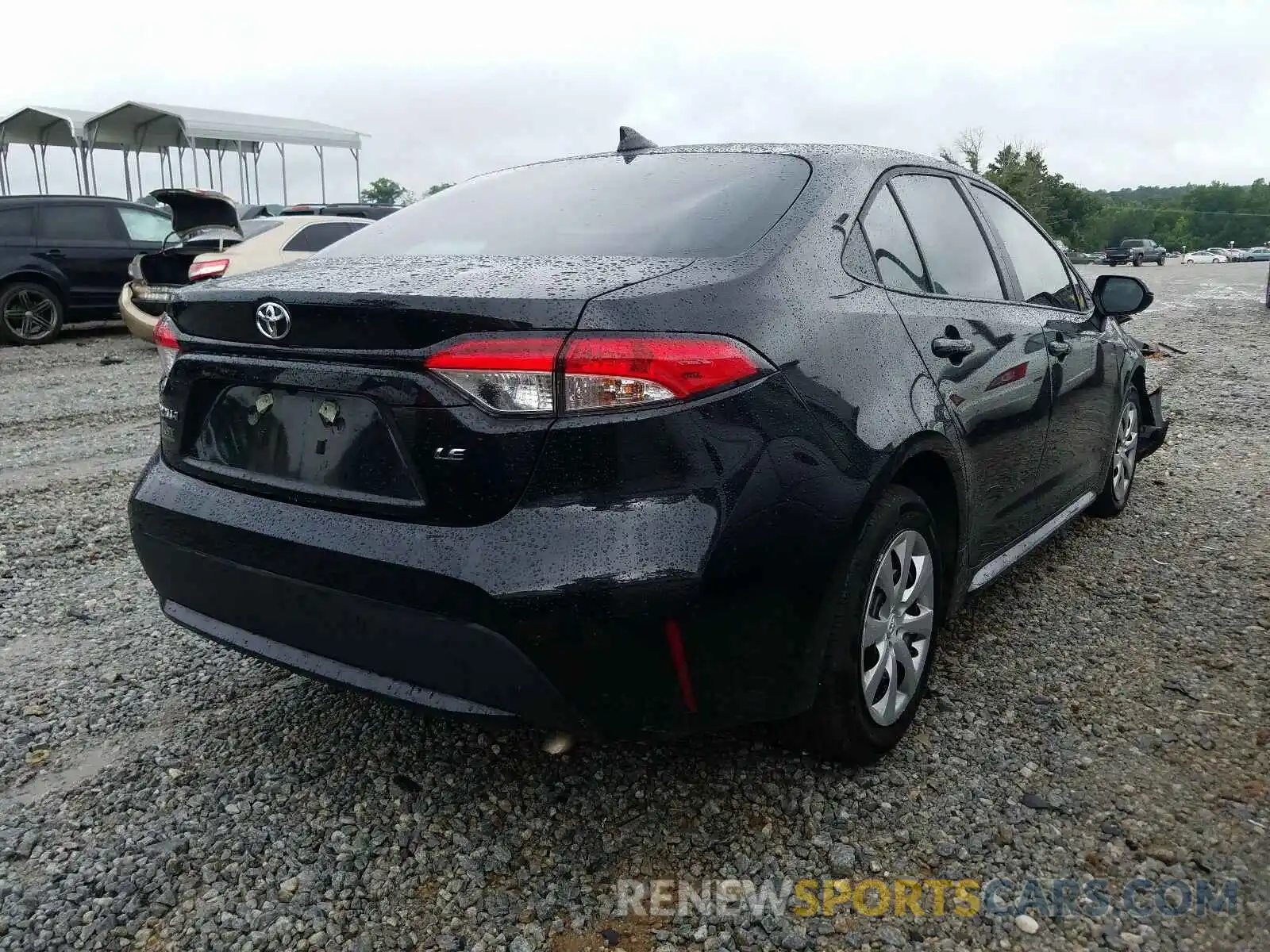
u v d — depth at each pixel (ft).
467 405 6.47
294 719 9.57
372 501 6.96
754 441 6.75
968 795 8.08
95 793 8.35
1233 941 6.47
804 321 7.41
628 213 8.49
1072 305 12.92
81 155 79.66
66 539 15.26
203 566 7.92
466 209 9.60
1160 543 14.21
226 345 7.65
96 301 41.01
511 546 6.42
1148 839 7.48
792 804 7.98
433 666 6.80
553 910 6.91
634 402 6.36
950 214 10.44
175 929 6.75
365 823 7.90
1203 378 29.35
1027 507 11.25
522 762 8.71
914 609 8.74
